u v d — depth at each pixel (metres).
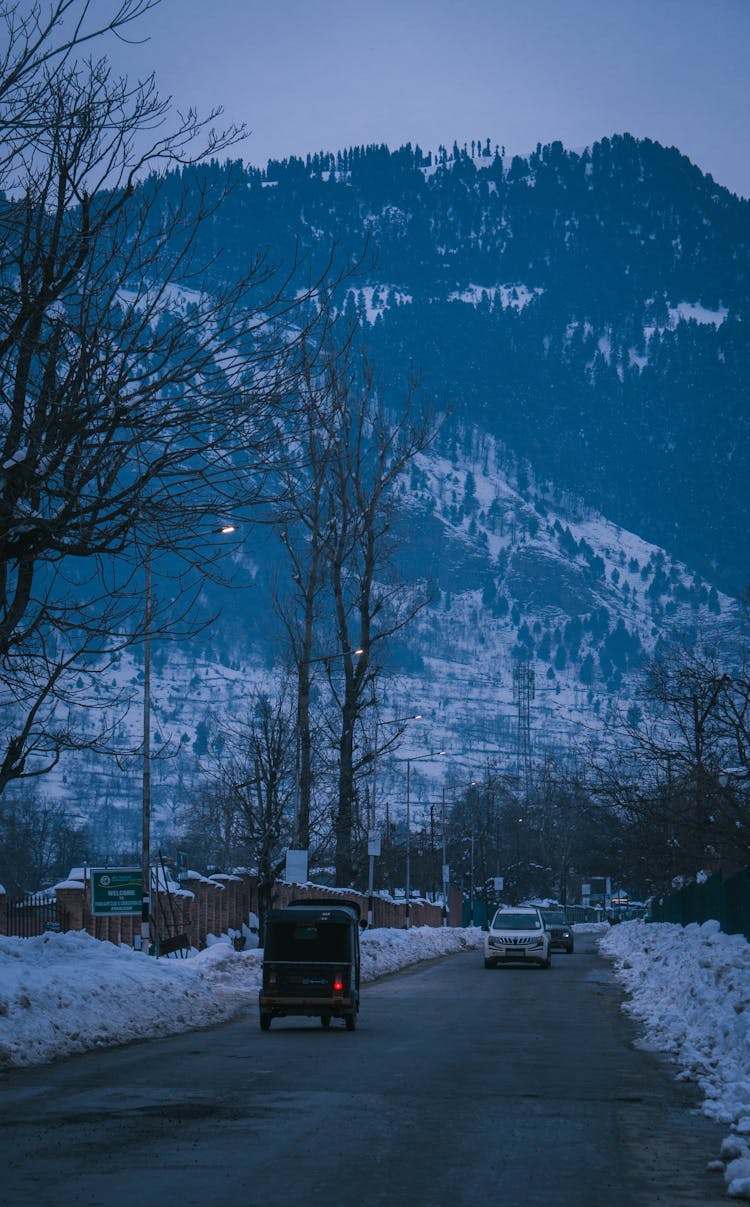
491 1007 28.30
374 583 57.78
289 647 53.72
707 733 38.06
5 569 16.61
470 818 149.25
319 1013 22.27
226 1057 17.83
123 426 14.38
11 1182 9.12
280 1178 9.35
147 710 37.72
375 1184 9.19
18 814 136.12
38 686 17.25
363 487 55.00
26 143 13.15
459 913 110.94
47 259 14.18
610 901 153.50
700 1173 9.98
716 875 38.91
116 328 14.24
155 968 26.30
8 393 15.35
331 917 22.47
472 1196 8.85
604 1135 11.70
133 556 15.65
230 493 14.95
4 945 24.03
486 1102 13.62
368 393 54.34
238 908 51.34
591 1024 24.02
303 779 47.94
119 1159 10.05
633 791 40.38
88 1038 19.16
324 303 14.62
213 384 14.45
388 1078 15.50
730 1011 19.81
